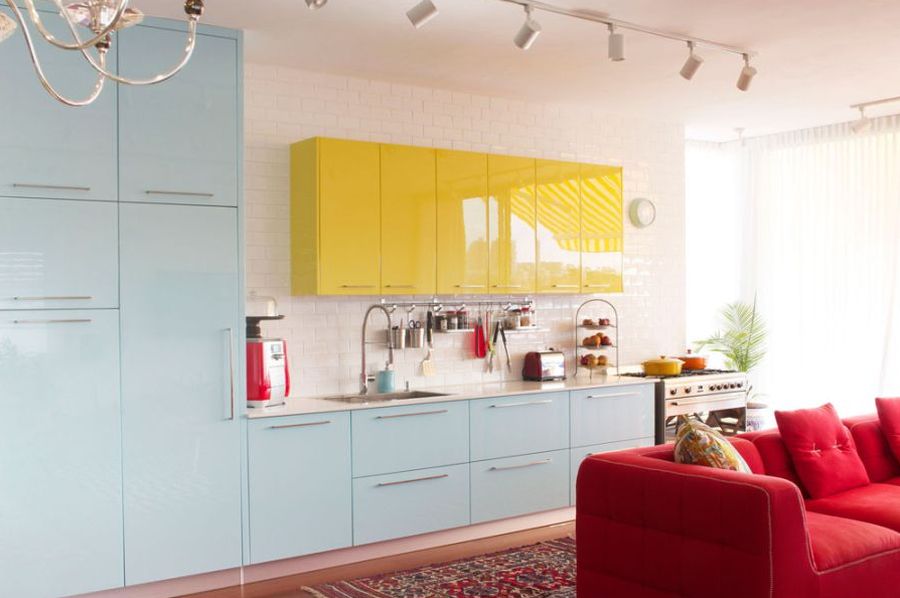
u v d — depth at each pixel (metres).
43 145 4.15
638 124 7.25
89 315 4.26
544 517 5.95
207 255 4.57
